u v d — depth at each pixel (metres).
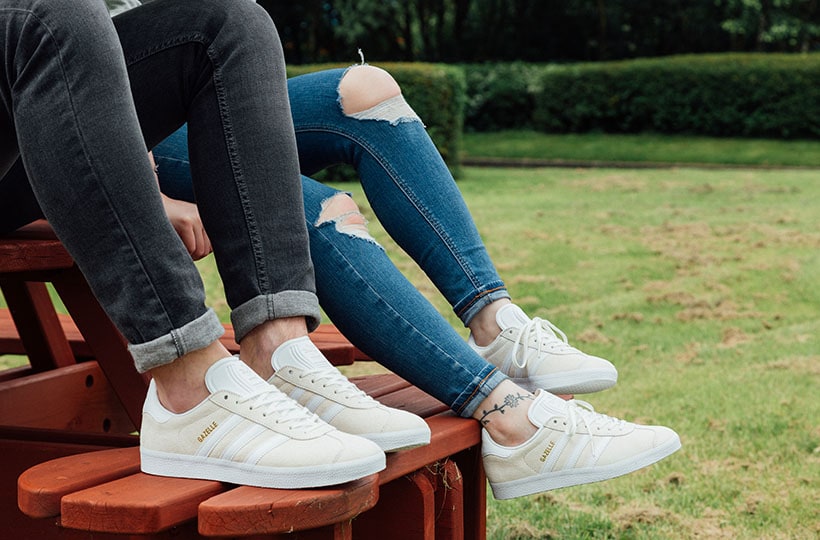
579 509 2.00
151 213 1.03
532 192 7.96
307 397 1.14
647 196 7.60
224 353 1.08
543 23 17.67
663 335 3.51
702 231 5.81
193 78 1.19
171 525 0.94
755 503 2.00
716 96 13.18
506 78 14.56
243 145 1.14
